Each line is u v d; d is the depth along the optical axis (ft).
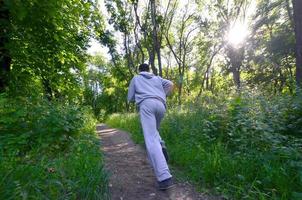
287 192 10.33
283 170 11.24
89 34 40.32
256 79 87.76
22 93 24.76
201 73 139.74
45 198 8.73
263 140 14.23
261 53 88.28
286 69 84.79
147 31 96.48
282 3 78.07
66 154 14.49
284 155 12.38
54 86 33.58
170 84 14.96
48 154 14.08
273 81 84.69
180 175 14.30
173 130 23.17
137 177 14.39
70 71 35.09
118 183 13.14
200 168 14.05
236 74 96.89
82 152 14.90
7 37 24.79
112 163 17.24
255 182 11.31
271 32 86.94
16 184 8.39
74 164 12.03
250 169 12.45
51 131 16.14
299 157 12.11
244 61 96.58
